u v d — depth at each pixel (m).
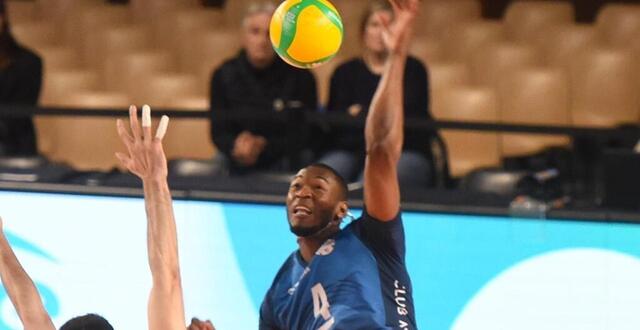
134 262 14.09
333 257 10.65
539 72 19.25
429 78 18.44
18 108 16.39
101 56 21.41
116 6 22.80
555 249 13.12
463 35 20.77
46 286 14.33
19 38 21.78
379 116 10.52
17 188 14.27
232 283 13.92
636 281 13.00
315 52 10.60
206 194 13.86
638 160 13.70
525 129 14.91
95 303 14.23
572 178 17.69
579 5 23.75
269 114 15.74
